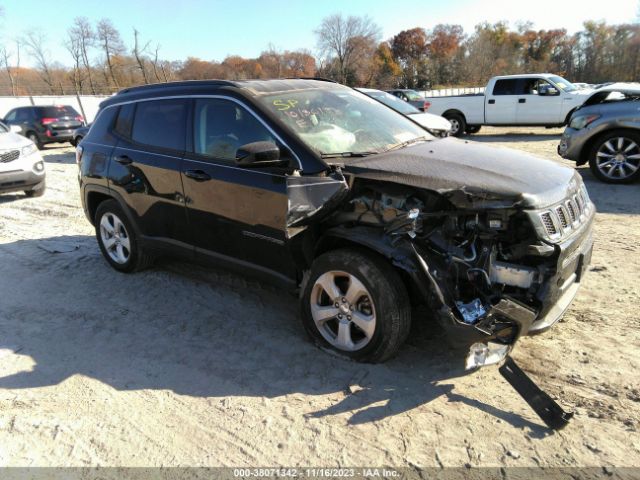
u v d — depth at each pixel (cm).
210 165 399
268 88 413
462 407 296
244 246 391
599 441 263
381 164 339
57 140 1808
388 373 329
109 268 549
